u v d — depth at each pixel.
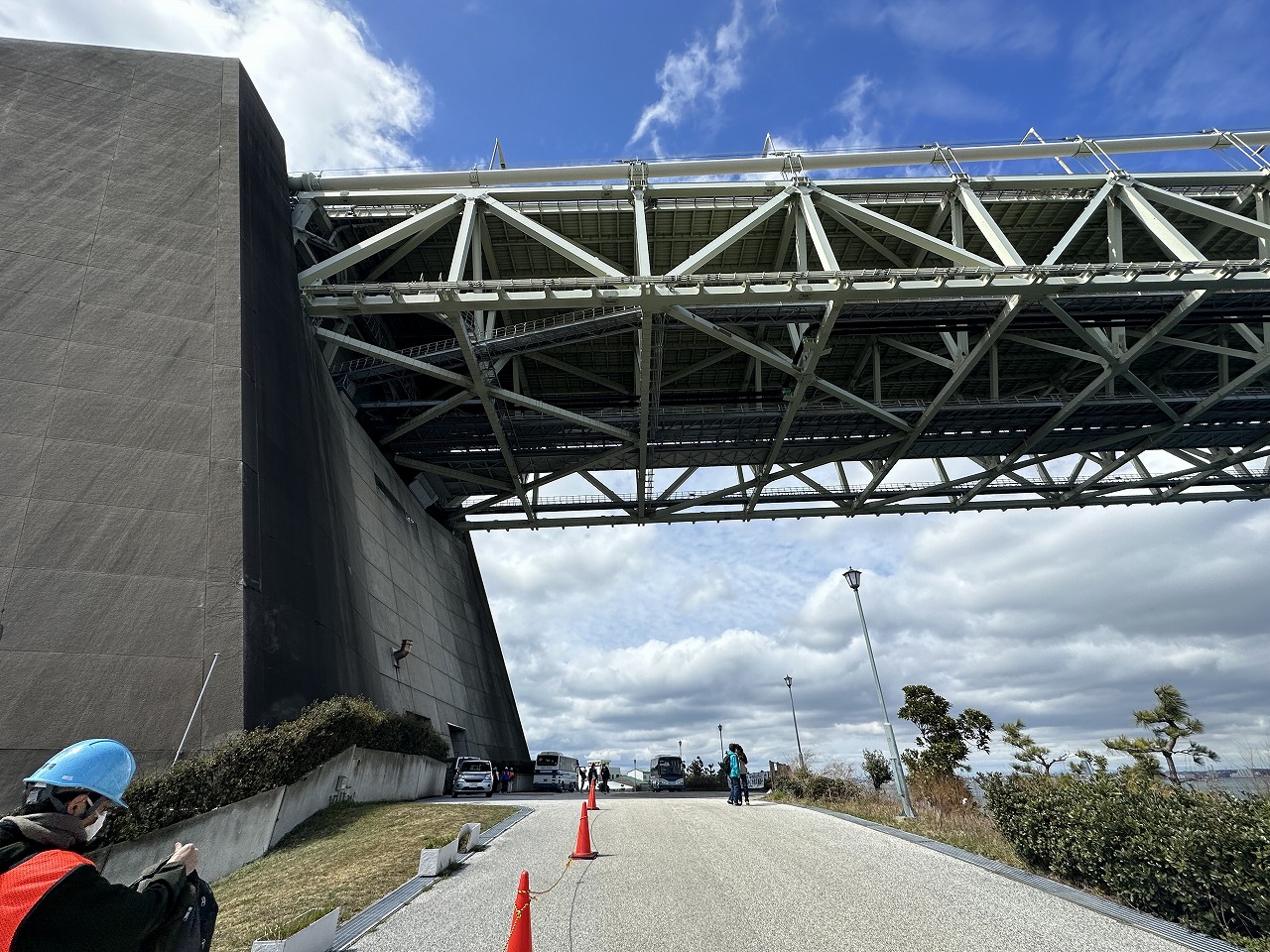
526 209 32.31
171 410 20.42
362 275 35.72
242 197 25.38
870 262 37.31
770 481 44.12
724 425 37.88
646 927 8.23
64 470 18.31
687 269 28.23
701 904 9.17
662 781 38.62
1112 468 45.00
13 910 2.42
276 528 21.62
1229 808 7.95
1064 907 8.86
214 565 18.92
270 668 19.17
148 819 12.95
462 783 29.34
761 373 40.38
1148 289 28.66
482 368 32.31
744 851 12.80
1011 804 11.53
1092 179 31.89
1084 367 42.28
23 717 15.34
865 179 31.77
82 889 2.54
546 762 45.84
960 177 31.95
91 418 19.30
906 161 32.81
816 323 32.97
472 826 15.18
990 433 40.66
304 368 27.11
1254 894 7.21
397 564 35.84
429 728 27.73
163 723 16.48
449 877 11.02
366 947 7.74
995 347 36.56
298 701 20.08
